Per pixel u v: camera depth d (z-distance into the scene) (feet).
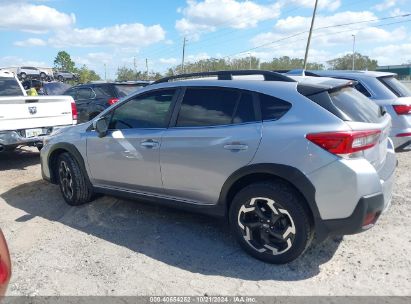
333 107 11.29
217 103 12.97
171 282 11.21
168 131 13.74
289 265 11.88
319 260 12.10
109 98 35.04
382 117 12.96
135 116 14.99
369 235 13.61
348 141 10.57
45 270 12.07
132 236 14.33
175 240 13.88
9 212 17.35
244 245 12.40
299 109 11.48
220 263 12.17
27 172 24.70
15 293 10.90
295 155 11.05
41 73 149.89
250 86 12.51
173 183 13.74
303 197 11.27
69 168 17.16
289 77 12.68
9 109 24.08
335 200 10.76
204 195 13.12
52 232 14.93
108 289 10.96
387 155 12.96
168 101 14.11
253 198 11.85
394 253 12.32
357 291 10.46
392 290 10.44
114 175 15.61
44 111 25.94
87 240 14.11
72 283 11.31
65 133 17.58
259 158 11.59
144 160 14.30
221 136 12.36
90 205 17.69
